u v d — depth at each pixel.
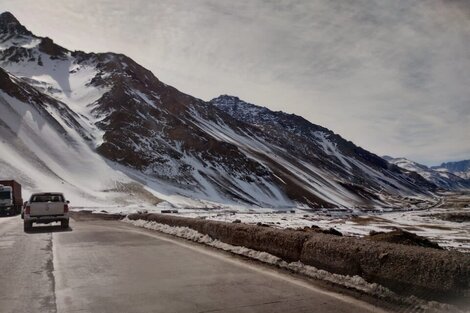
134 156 131.88
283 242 9.73
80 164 114.81
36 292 7.21
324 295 6.89
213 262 10.21
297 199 161.38
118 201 96.38
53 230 20.09
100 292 7.16
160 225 20.02
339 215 102.75
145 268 9.40
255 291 7.18
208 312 5.94
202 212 88.06
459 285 5.57
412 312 5.90
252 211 115.44
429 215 96.25
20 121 118.62
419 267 6.20
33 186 85.62
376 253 7.03
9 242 14.57
